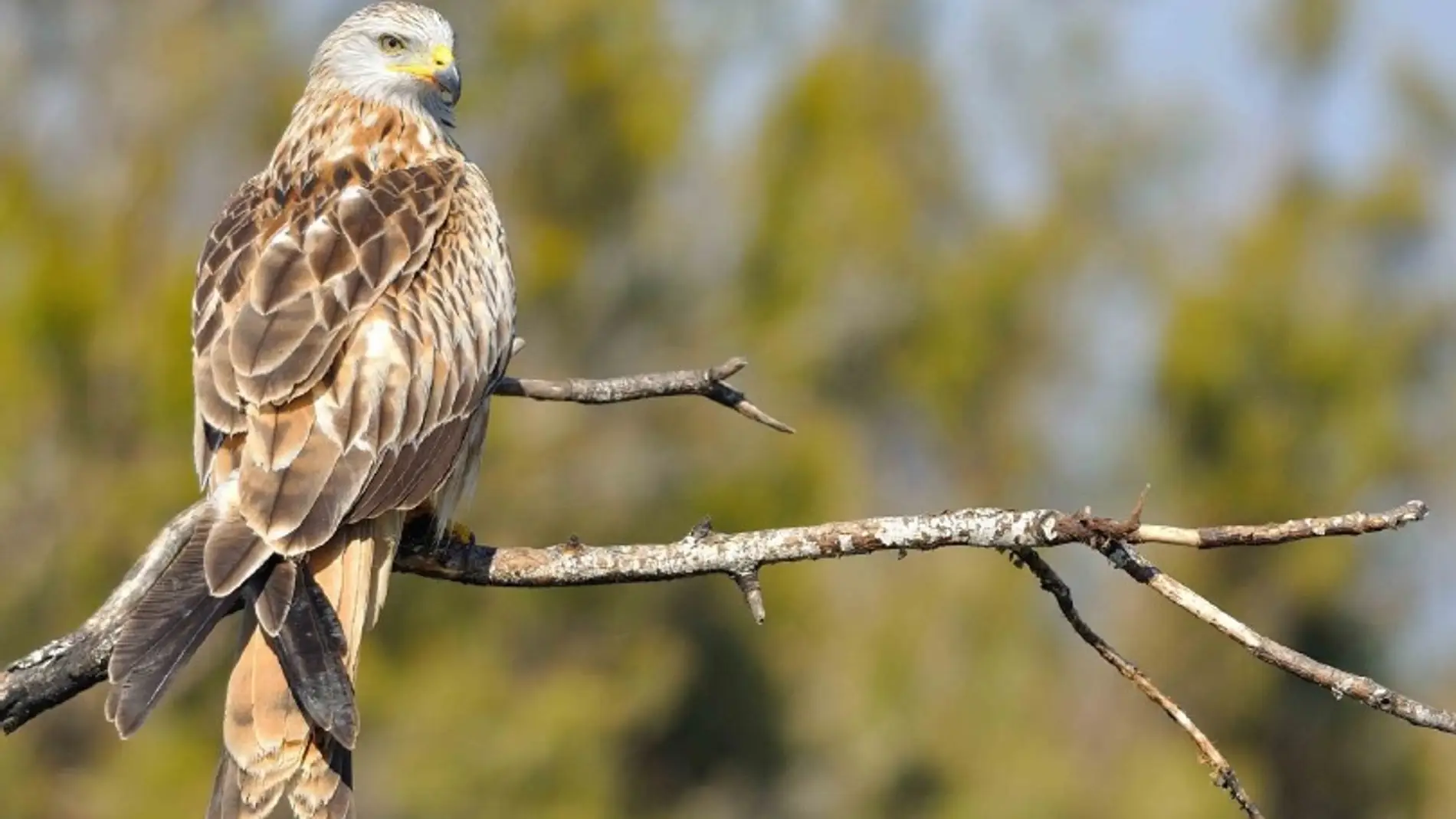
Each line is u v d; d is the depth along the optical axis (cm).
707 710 1812
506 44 1658
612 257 1703
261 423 613
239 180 1689
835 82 1888
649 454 1684
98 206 1603
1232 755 1822
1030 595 1844
